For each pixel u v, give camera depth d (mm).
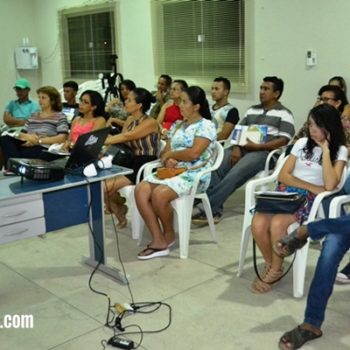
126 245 3523
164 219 3273
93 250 3143
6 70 7832
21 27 7891
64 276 3037
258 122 4180
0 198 2408
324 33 4430
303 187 2824
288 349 2168
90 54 7137
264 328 2373
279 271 2750
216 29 5352
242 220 3998
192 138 3381
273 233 2641
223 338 2299
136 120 3879
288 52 4738
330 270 2178
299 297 2656
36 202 2619
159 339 2305
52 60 7852
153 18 6020
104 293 2787
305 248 2627
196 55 5652
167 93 5492
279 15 4738
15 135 4660
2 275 3074
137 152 3852
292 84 4777
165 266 3141
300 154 2926
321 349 2172
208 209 3490
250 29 5016
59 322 2482
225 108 4453
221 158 3475
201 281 2910
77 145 2785
